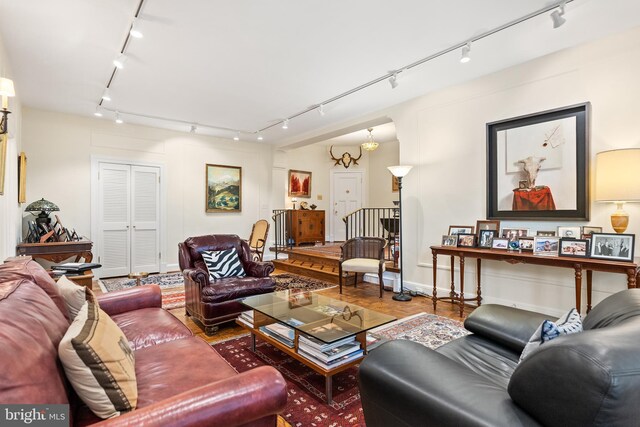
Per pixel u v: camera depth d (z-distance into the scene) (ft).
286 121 17.88
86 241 14.85
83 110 16.19
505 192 11.75
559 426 2.53
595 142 9.81
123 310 7.16
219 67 11.46
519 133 11.36
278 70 11.73
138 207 18.76
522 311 5.90
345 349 6.55
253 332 8.35
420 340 9.16
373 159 27.78
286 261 20.99
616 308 4.11
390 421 3.57
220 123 18.60
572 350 2.52
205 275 10.34
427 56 10.71
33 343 3.02
